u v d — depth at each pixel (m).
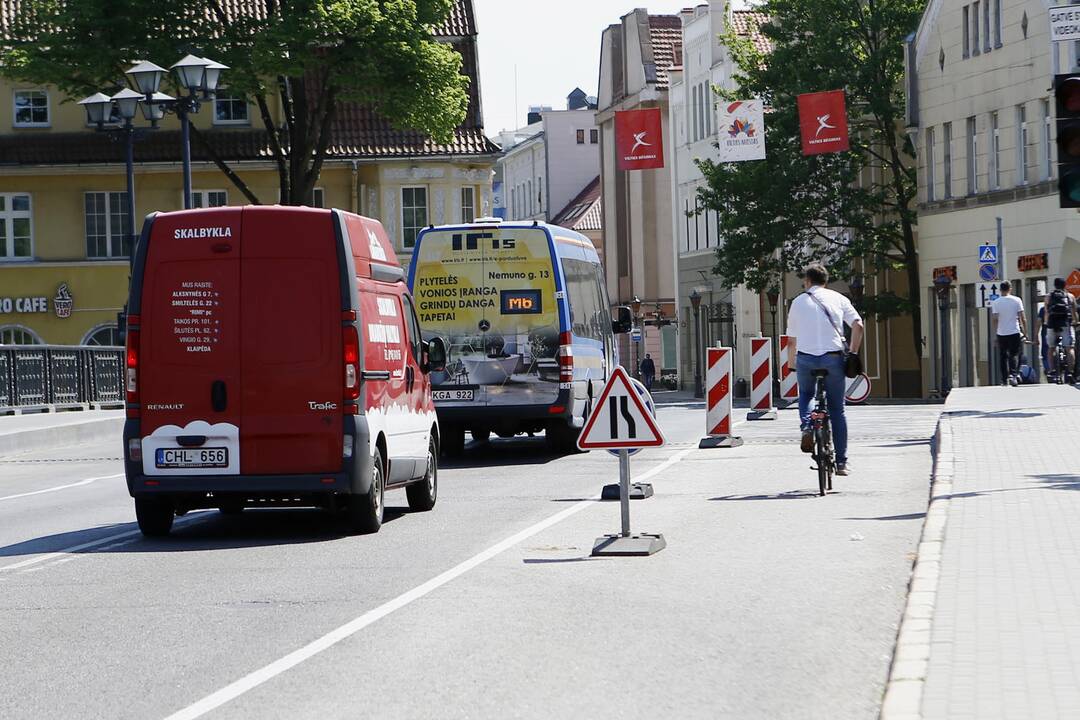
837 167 147.38
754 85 150.38
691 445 65.81
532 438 80.44
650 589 28.30
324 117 137.62
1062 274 123.19
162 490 38.25
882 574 29.16
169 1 127.94
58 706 20.39
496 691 20.50
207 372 38.19
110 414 99.75
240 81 127.25
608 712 19.20
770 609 25.91
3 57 131.00
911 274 150.50
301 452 38.03
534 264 62.00
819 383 44.50
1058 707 17.48
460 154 170.62
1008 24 130.50
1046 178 126.12
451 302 62.28
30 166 162.62
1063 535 30.75
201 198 166.75
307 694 20.62
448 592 28.67
